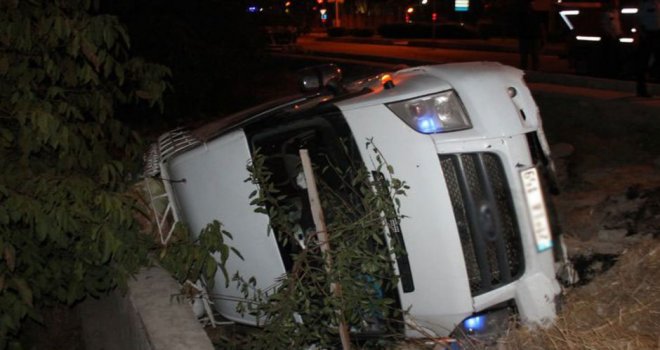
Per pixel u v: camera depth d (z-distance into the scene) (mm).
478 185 4129
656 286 4387
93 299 5988
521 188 4105
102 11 12508
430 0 52656
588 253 5449
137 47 12836
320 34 57688
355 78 5949
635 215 6098
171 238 4973
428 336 4285
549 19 30266
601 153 8289
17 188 4789
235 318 4969
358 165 4305
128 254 4832
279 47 30828
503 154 4102
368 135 4270
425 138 4117
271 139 4684
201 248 4609
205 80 13469
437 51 29672
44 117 4629
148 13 12852
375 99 4340
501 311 4297
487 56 25391
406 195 4109
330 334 4391
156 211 5273
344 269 4023
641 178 7117
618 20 14766
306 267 4125
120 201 4672
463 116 4184
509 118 4160
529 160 4176
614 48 14906
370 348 4520
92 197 4727
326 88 5324
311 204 4047
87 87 5590
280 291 4148
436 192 4070
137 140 5848
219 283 4914
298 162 4688
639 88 11016
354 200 4426
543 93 11406
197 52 13281
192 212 4902
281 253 4543
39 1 5125
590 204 6520
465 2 46531
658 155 7906
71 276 5184
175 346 3844
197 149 4938
